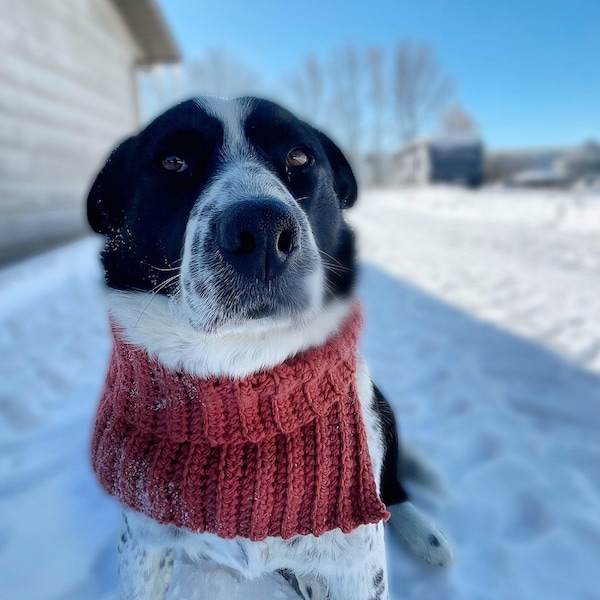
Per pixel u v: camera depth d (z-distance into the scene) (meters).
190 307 0.28
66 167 1.85
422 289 1.21
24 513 0.43
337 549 0.31
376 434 0.34
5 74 1.42
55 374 0.70
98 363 0.75
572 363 0.72
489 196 3.62
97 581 0.37
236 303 0.27
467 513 0.42
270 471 0.29
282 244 0.27
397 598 0.35
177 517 0.30
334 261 0.35
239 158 0.32
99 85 2.23
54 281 1.24
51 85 1.73
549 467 0.48
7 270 1.30
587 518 0.41
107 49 2.34
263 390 0.29
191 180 0.32
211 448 0.30
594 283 1.19
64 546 0.40
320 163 0.36
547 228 2.29
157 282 0.32
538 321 0.91
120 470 0.30
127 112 2.66
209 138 0.33
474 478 0.46
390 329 0.91
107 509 0.44
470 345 0.81
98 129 2.21
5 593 0.36
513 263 1.47
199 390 0.29
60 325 0.94
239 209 0.26
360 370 0.35
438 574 0.37
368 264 1.60
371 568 0.32
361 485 0.30
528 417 0.57
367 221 3.22
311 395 0.30
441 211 3.53
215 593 0.35
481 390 0.64
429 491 0.45
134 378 0.31
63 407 0.61
